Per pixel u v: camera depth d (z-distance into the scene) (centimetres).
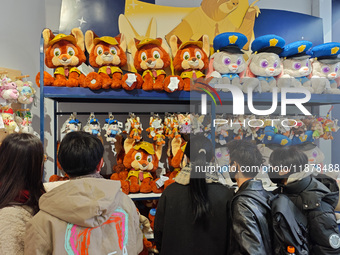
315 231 99
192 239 109
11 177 88
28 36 219
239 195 100
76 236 81
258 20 249
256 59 203
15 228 83
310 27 260
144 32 227
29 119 205
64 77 187
